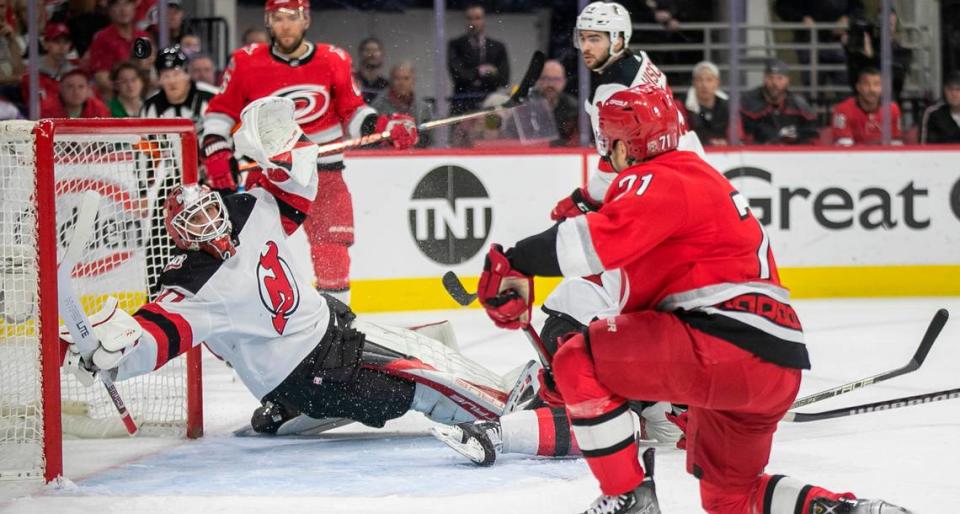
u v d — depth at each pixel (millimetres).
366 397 8297
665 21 17656
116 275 9258
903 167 17250
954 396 6457
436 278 16328
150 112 14648
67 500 7121
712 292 5453
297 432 9031
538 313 16125
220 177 11805
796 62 17797
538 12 17609
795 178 17094
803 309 16047
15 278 7410
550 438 7820
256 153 7938
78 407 9227
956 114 17547
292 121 8172
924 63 17844
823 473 7676
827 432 8898
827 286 17266
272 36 11836
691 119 17156
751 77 18000
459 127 16922
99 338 7145
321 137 11977
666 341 5414
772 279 5555
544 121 17047
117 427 9008
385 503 6977
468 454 7695
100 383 9773
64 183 8781
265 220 8062
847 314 15516
